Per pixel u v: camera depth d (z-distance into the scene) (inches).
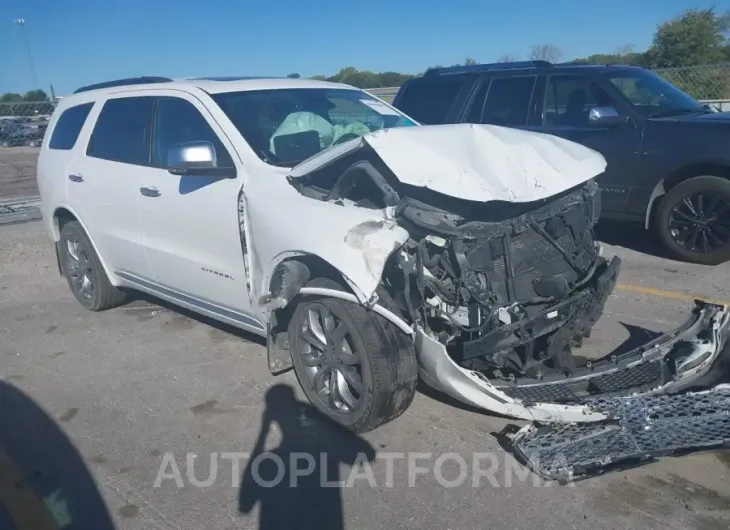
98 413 169.9
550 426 142.8
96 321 236.5
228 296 179.0
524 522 122.0
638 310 218.7
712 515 120.3
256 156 170.7
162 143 197.3
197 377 186.9
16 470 146.3
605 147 283.7
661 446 130.6
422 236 139.3
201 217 178.7
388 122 206.5
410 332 139.7
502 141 158.1
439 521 123.9
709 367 150.5
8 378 193.6
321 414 161.5
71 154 233.5
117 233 214.7
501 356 143.8
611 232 324.2
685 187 264.8
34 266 315.6
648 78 302.8
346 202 152.4
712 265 265.9
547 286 145.7
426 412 161.0
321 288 147.3
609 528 118.9
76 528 127.0
